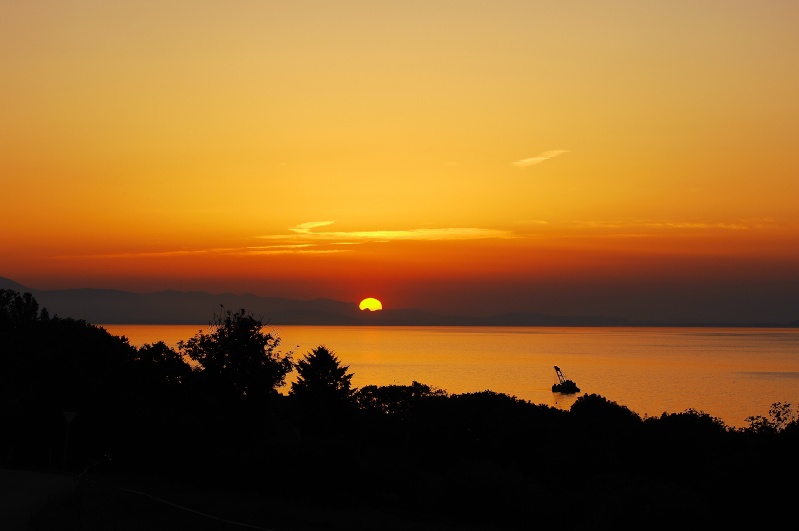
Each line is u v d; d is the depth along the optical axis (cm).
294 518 2845
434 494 4228
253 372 4916
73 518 2719
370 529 2794
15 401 5584
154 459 4738
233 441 4712
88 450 5200
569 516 3862
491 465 4119
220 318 5112
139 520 2709
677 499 3347
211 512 2875
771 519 3291
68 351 5809
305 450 3809
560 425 7862
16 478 3944
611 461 6762
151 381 5150
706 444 6675
